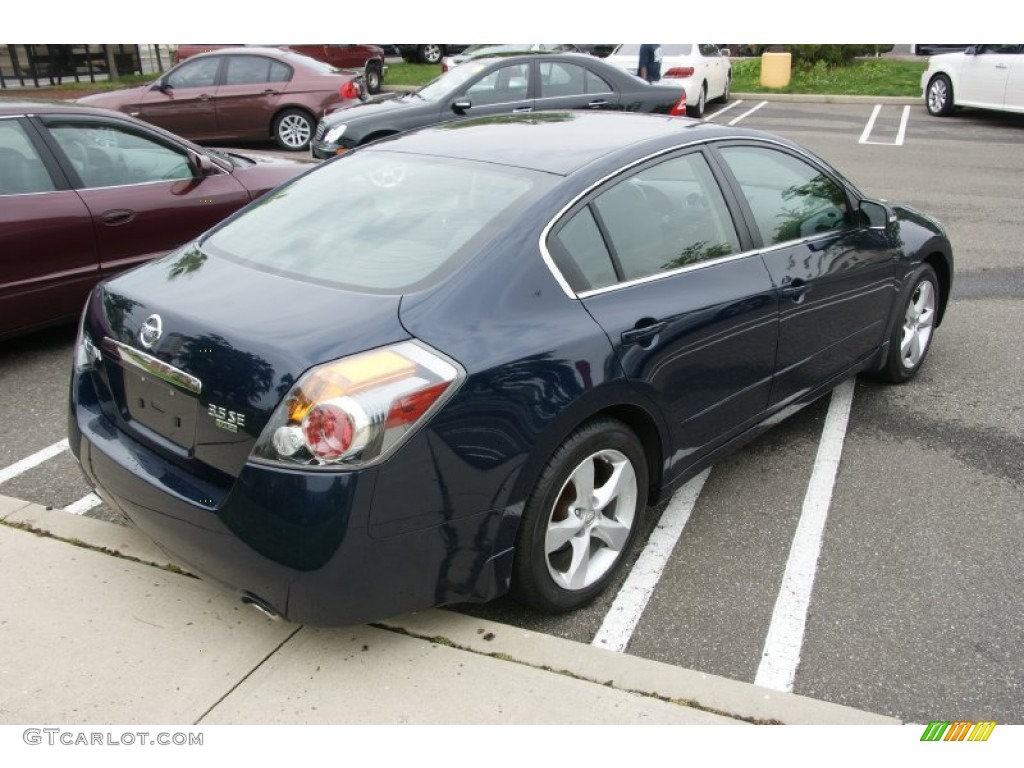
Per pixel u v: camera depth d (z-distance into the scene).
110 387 3.02
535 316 2.80
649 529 3.66
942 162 12.16
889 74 21.22
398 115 9.70
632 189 3.25
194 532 2.63
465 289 2.72
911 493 3.94
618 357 2.95
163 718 2.57
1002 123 15.74
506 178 3.15
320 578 2.46
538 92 10.35
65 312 5.41
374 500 2.44
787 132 14.77
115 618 2.97
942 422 4.63
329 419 2.39
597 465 3.09
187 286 2.96
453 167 3.31
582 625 3.08
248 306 2.74
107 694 2.65
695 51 16.50
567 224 3.00
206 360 2.61
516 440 2.66
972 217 9.11
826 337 4.09
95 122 5.56
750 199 3.72
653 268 3.22
